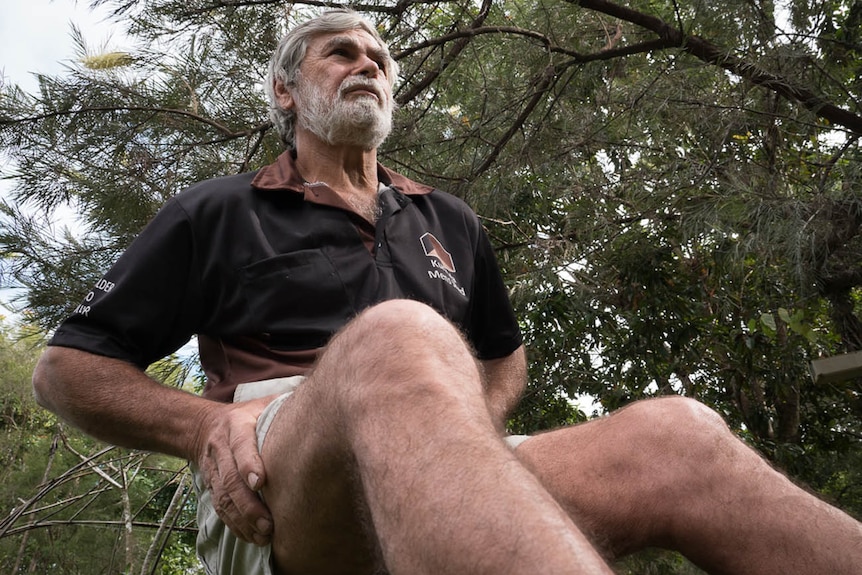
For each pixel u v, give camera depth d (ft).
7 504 24.41
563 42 16.46
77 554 24.02
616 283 17.60
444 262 6.25
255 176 6.10
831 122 15.81
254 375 5.45
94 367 5.35
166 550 26.50
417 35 15.64
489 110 16.42
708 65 15.38
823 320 19.17
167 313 5.69
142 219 13.14
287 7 13.76
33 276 12.88
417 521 2.76
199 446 4.99
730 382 18.72
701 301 17.76
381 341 3.47
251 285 5.61
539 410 18.04
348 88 6.43
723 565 3.94
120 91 13.44
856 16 15.15
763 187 14.23
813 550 3.75
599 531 4.10
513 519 2.57
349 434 3.36
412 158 16.30
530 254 16.70
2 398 29.14
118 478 21.88
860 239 14.90
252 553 4.66
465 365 3.48
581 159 17.12
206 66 13.91
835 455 20.07
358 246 5.88
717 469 4.07
